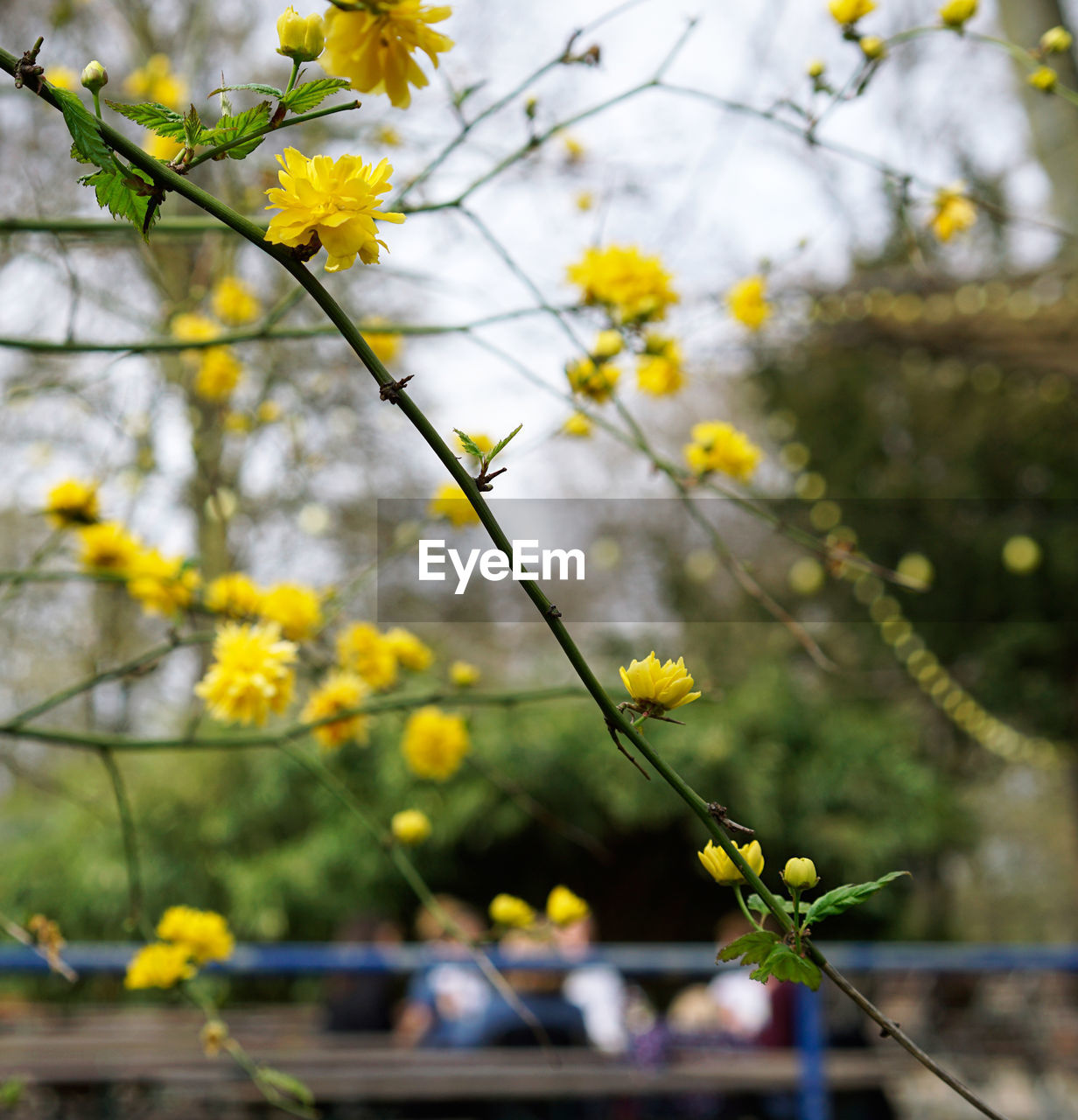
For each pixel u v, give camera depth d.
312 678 1.70
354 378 2.72
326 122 2.09
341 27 0.54
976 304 3.64
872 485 6.52
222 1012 3.75
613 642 6.25
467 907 5.68
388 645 1.58
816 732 5.90
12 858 5.41
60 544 1.55
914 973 4.21
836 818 5.71
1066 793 7.70
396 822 1.52
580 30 1.31
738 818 5.43
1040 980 4.55
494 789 5.34
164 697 3.19
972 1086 4.48
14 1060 2.95
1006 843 10.46
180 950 1.35
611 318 1.46
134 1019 3.49
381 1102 3.40
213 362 1.91
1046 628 6.24
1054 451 6.28
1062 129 4.09
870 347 4.31
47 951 1.31
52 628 2.76
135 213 0.60
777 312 2.55
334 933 5.31
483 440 1.57
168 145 0.99
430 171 1.36
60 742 1.39
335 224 0.55
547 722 5.50
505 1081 3.06
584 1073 3.09
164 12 2.96
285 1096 3.00
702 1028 3.71
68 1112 3.00
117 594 2.38
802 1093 3.11
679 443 7.09
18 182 2.26
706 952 3.56
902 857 5.93
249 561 2.58
